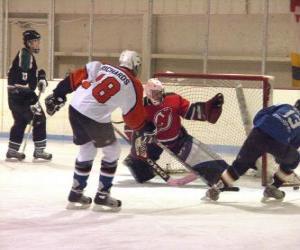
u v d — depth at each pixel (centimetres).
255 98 1681
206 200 1363
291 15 3073
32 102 1952
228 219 1163
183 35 3300
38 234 1009
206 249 933
